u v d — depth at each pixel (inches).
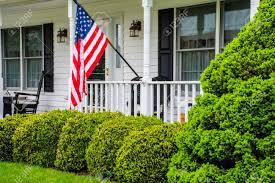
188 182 146.1
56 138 241.9
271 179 127.5
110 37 385.4
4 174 224.2
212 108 145.9
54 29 430.3
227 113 139.9
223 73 149.3
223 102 142.5
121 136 205.3
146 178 183.2
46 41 438.0
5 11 448.5
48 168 239.6
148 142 187.2
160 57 343.3
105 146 206.4
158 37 344.5
